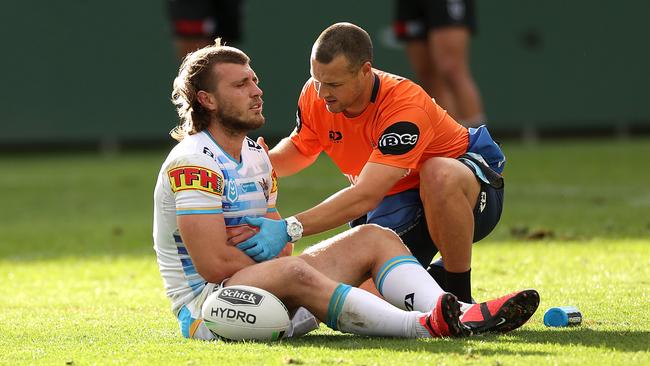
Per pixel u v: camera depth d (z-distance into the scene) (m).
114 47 59.50
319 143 19.19
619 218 33.50
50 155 65.19
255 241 15.81
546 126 62.22
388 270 15.85
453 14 46.62
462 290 17.31
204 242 15.53
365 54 17.06
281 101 59.94
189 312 16.09
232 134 16.09
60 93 59.19
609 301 18.89
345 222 16.69
